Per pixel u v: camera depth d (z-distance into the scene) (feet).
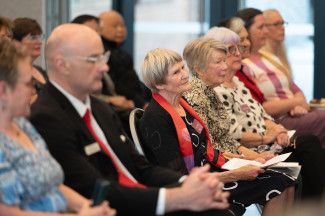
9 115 9.78
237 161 15.05
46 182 9.71
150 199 10.66
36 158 9.70
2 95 9.71
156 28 29.99
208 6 29.68
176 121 14.20
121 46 28.37
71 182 10.80
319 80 27.78
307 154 17.87
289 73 22.48
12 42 10.07
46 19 26.37
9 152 9.46
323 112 21.18
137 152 12.55
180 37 30.09
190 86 14.62
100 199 9.84
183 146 14.20
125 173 11.98
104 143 11.78
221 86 17.70
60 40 11.33
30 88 10.07
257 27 21.22
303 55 28.19
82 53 11.27
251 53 21.76
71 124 11.10
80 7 29.01
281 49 23.21
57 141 10.84
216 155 14.97
